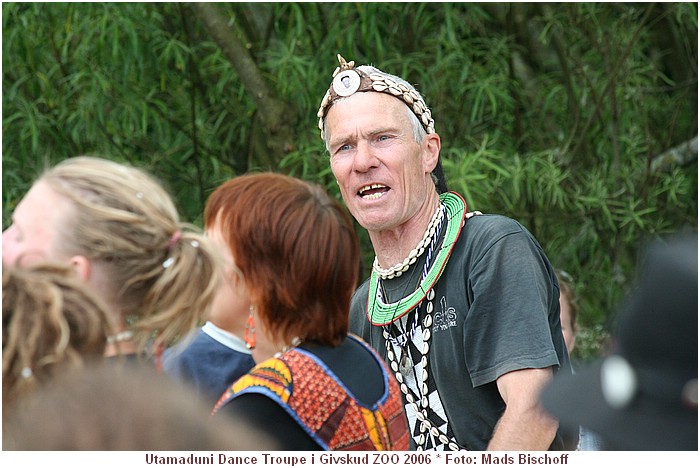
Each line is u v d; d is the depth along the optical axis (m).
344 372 3.32
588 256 9.15
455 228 4.43
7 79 8.52
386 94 4.58
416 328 4.50
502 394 4.10
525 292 4.16
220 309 3.90
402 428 3.46
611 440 2.62
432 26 8.70
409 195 4.52
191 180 8.87
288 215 3.38
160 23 8.55
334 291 3.39
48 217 3.06
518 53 9.11
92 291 2.90
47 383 2.63
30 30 8.24
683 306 2.54
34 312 2.75
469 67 8.52
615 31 8.85
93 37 8.25
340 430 3.22
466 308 4.32
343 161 4.62
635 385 2.60
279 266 3.36
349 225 3.51
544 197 8.30
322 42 8.45
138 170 3.29
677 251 2.63
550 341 4.11
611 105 8.46
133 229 3.08
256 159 8.86
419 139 4.61
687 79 9.33
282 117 7.99
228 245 3.41
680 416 2.53
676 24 9.47
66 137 8.69
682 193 8.45
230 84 8.68
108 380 2.10
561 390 2.82
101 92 8.15
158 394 2.09
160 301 3.08
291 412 3.17
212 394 3.93
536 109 8.95
